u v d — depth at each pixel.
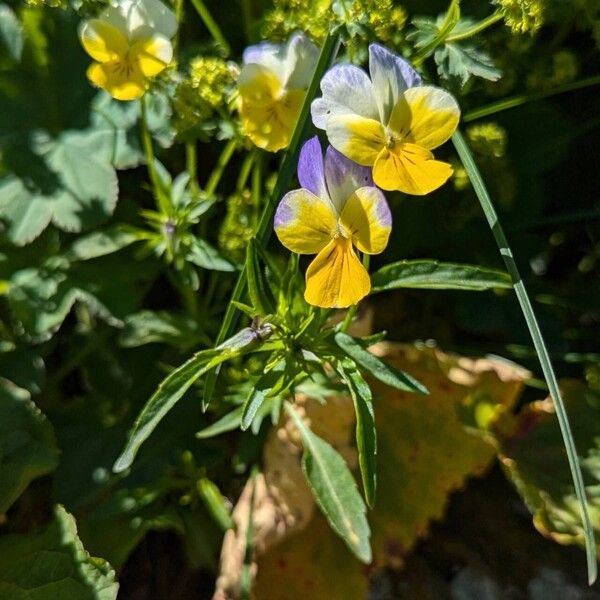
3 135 0.22
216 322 0.21
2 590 0.18
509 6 0.17
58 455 0.19
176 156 0.23
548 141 0.23
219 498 0.19
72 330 0.22
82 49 0.23
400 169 0.15
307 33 0.18
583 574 0.21
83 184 0.21
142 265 0.21
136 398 0.21
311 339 0.17
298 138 0.18
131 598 0.20
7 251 0.21
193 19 0.23
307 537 0.20
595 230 0.24
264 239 0.18
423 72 0.19
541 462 0.21
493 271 0.16
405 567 0.21
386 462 0.21
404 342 0.23
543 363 0.16
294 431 0.20
